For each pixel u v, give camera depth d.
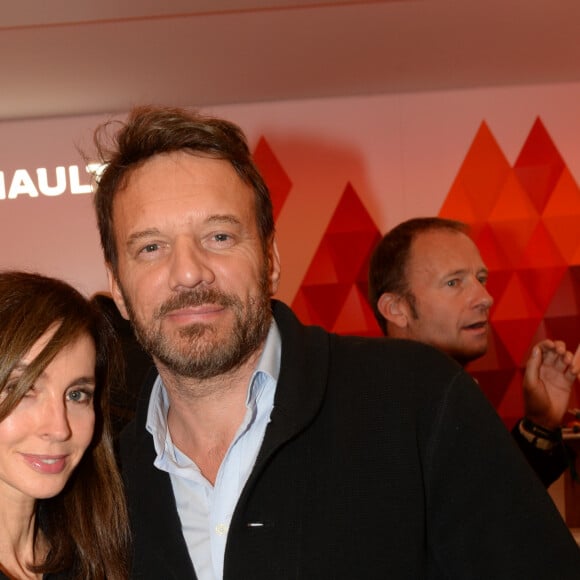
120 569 1.59
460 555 1.36
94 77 4.30
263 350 1.49
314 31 3.86
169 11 3.49
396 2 3.59
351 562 1.36
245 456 1.46
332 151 5.03
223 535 1.42
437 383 1.45
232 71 4.38
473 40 4.14
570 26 3.98
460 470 1.38
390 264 2.55
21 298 1.49
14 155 4.96
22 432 1.47
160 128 1.46
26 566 1.56
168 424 1.58
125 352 2.00
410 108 5.03
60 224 4.95
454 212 5.02
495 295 5.01
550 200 5.04
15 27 3.56
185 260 1.39
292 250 5.04
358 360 1.51
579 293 5.00
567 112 5.03
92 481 1.63
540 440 2.33
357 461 1.41
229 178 1.46
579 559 1.35
